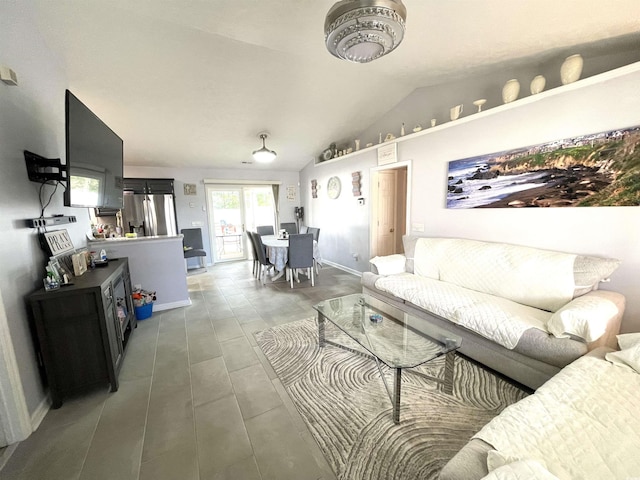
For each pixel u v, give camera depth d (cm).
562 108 211
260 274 480
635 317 190
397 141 361
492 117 255
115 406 174
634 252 187
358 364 217
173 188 531
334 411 167
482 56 227
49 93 224
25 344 160
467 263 264
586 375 131
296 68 286
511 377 185
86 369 179
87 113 209
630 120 181
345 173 489
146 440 148
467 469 89
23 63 185
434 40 199
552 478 72
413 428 153
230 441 147
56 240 203
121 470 131
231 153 508
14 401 146
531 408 112
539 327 176
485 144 264
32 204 185
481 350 201
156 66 264
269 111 374
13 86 170
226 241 633
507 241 256
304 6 169
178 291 345
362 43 139
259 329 280
